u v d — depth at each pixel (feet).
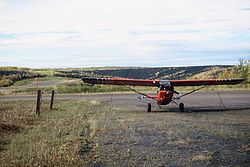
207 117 58.80
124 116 61.46
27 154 32.01
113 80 72.84
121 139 39.60
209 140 38.14
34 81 264.93
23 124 50.75
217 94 117.80
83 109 73.56
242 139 38.45
